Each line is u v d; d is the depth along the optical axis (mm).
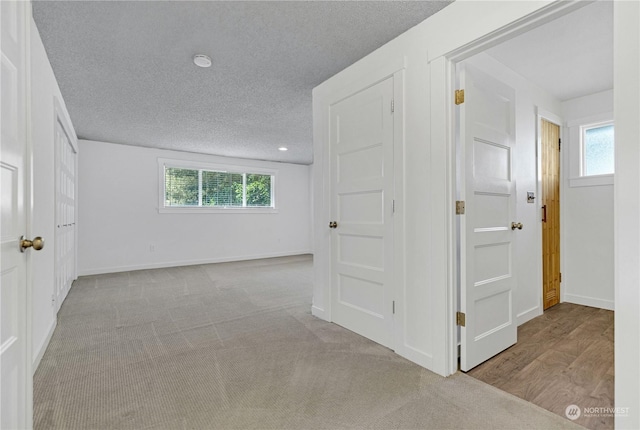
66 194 3781
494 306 2174
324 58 2504
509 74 2748
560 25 2100
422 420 1498
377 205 2377
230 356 2180
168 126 4352
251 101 3430
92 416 1528
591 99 3293
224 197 6578
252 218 6898
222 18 1988
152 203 5672
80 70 2686
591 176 3301
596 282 3287
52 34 2158
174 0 1814
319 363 2070
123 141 5188
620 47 1171
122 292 3945
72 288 4133
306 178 7785
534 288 2988
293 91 3166
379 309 2369
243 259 6738
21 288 1204
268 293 3922
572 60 2590
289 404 1628
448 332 1898
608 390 1750
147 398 1681
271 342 2414
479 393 1718
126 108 3623
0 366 1052
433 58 1937
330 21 2021
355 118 2564
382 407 1599
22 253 1215
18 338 1181
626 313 1162
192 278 4805
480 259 2062
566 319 2912
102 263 5199
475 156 2031
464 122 1929
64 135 3580
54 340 2453
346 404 1625
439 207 1906
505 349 2256
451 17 1836
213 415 1540
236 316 3033
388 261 2273
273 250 7223
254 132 4672
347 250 2670
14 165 1151
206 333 2602
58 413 1547
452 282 1906
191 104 3510
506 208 2295
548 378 1876
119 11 1911
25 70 1244
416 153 2053
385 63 2277
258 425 1469
